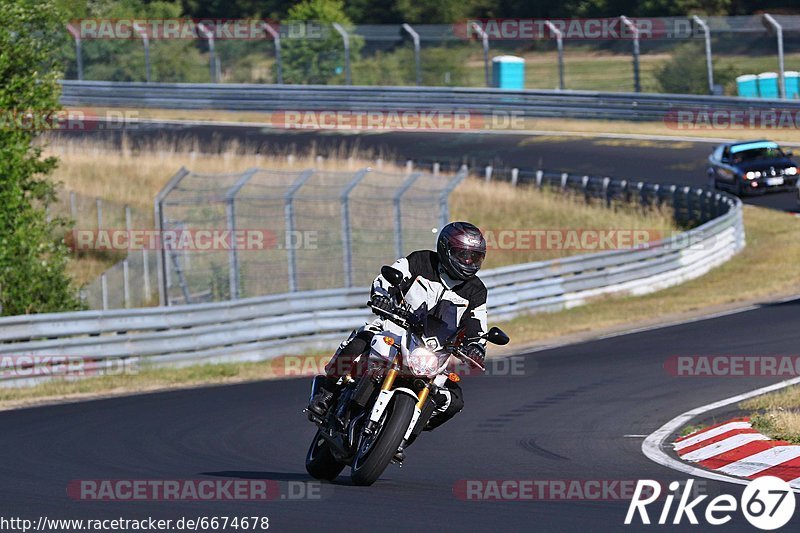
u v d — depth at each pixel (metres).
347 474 31.95
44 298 75.81
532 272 85.69
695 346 63.50
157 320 65.81
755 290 88.31
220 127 171.38
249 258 95.19
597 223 119.44
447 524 23.50
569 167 141.88
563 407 46.66
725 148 130.12
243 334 69.81
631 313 82.44
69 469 32.75
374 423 28.05
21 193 76.88
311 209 107.06
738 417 41.34
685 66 186.50
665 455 35.09
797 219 118.31
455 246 27.75
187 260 91.25
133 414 47.25
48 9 80.00
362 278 95.50
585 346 68.19
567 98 165.38
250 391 54.97
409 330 28.05
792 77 172.50
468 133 165.00
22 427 43.97
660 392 49.59
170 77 197.88
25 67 79.19
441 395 29.03
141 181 127.56
